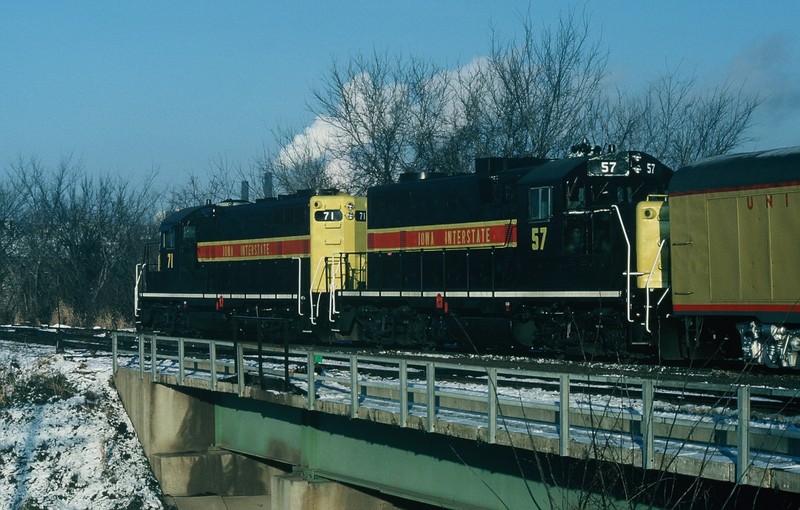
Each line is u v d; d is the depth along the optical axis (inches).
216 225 1353.3
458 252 1007.0
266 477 1002.7
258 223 1270.9
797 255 695.7
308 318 1173.1
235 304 1286.9
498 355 967.6
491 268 970.7
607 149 956.6
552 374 506.3
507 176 967.0
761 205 720.3
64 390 1125.1
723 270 744.3
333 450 748.0
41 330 1550.2
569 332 900.0
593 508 490.9
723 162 757.9
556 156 1654.8
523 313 948.0
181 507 942.4
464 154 1742.1
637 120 1765.5
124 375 1091.9
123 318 2087.8
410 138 1854.1
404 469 663.1
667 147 1760.6
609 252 864.3
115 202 2433.6
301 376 774.5
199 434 1020.5
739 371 761.0
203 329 1363.2
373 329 1109.1
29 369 1205.7
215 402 989.8
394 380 777.6
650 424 454.3
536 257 926.4
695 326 775.7
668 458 446.0
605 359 897.5
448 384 733.3
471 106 1750.7
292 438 812.0
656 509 476.7
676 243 778.8
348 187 1873.8
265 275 1241.4
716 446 473.4
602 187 906.7
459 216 1016.2
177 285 1418.6
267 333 1249.4
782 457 440.8
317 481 746.2
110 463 992.2
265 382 805.9
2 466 983.0
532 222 932.0
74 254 2310.5
